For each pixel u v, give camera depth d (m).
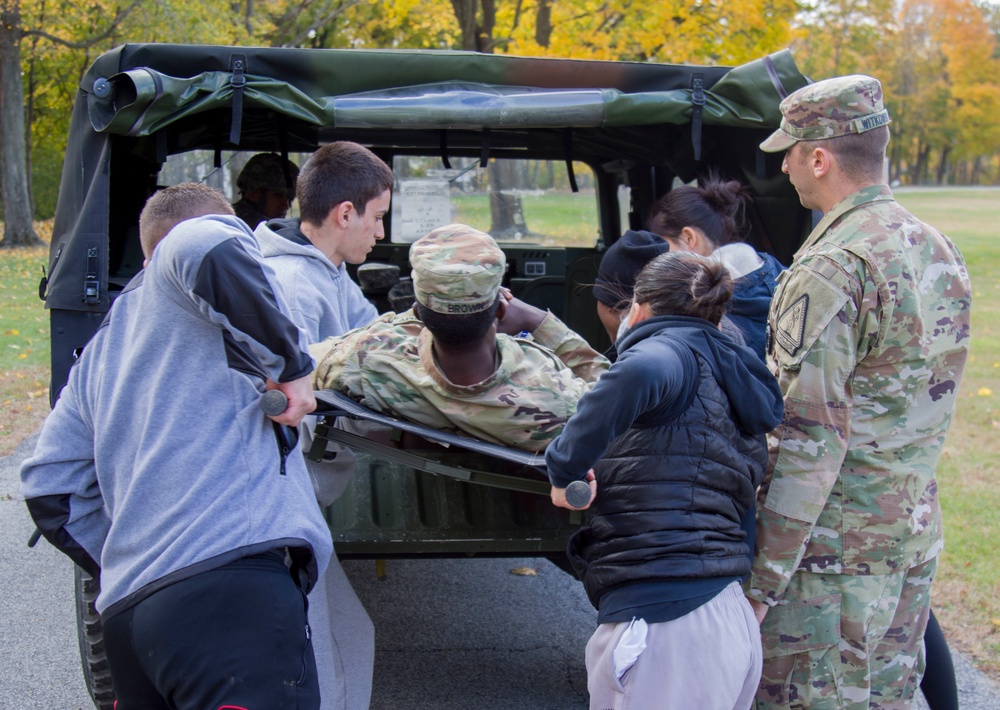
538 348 2.43
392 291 4.92
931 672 2.79
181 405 1.97
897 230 2.23
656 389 1.96
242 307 1.91
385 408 2.36
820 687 2.33
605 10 8.95
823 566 2.29
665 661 2.03
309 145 4.71
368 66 3.16
